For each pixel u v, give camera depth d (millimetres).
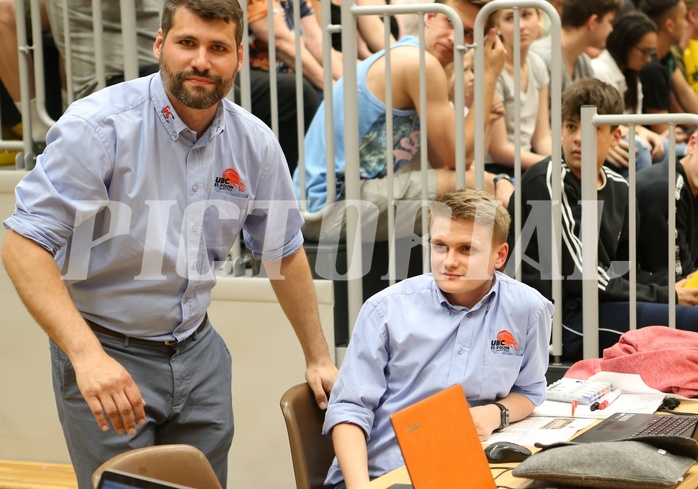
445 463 1599
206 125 2188
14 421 3566
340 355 3232
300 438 2135
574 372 2703
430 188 3277
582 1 4133
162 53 2092
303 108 3363
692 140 3602
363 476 1969
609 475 1644
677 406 2332
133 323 2176
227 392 2363
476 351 2172
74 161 2020
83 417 2154
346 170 3137
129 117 2094
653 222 3377
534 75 4035
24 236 1993
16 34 3494
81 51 3408
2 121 3703
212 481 1824
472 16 3611
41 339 3504
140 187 2113
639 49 4270
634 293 2904
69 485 3303
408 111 3295
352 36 3090
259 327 3291
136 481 1447
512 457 1855
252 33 3705
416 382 2176
